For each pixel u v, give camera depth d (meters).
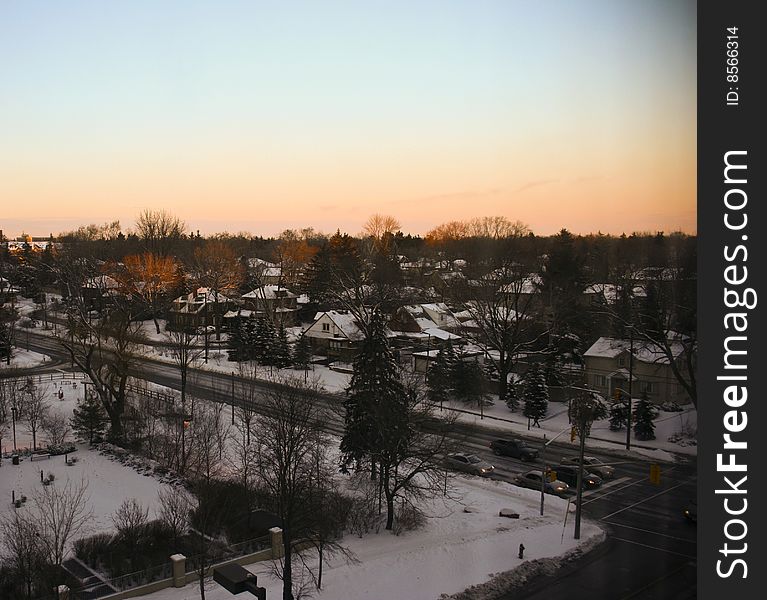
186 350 57.84
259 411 43.75
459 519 32.12
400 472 38.47
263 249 162.00
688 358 23.95
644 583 23.39
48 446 42.41
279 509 29.25
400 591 23.84
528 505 34.16
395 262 96.44
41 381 61.72
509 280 63.75
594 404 43.75
